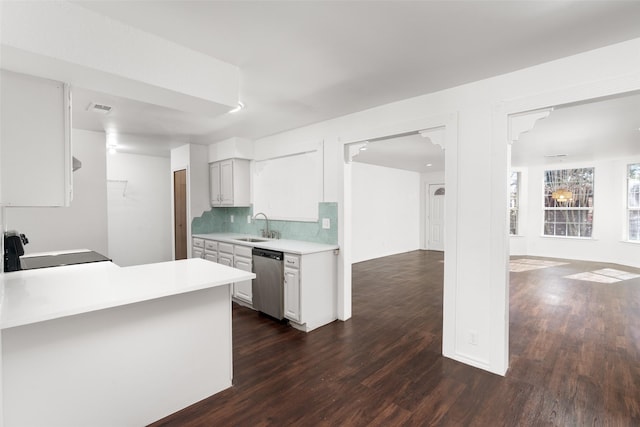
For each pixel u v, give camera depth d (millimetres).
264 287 3645
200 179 5105
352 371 2471
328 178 3701
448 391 2199
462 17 1695
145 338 1881
